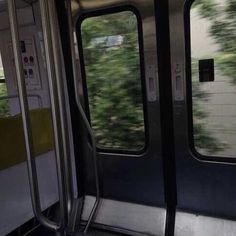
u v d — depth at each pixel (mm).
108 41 2311
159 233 2197
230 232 2023
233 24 1883
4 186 2127
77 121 2596
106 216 2463
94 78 2447
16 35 1065
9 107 3244
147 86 2211
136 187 2449
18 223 2262
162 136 2242
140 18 2127
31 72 2773
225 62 1953
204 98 2059
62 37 2434
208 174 2139
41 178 2484
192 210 2240
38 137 2428
